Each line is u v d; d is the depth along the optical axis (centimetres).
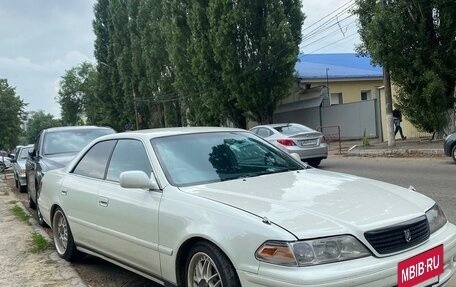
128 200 454
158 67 4034
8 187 1731
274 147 531
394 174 1239
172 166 447
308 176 451
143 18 4238
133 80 4816
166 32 3522
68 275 543
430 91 1764
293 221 336
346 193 389
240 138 519
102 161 536
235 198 381
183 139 486
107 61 5534
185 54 3291
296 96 3403
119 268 580
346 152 2047
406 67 1847
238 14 2644
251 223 341
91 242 526
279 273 316
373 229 333
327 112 3053
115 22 5038
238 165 474
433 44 1820
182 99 3619
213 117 3119
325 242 321
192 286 392
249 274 331
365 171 1359
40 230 790
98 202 500
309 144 1535
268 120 2792
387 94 2014
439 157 1556
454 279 451
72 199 553
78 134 1018
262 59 2675
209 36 2794
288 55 2641
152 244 421
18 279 536
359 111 2781
